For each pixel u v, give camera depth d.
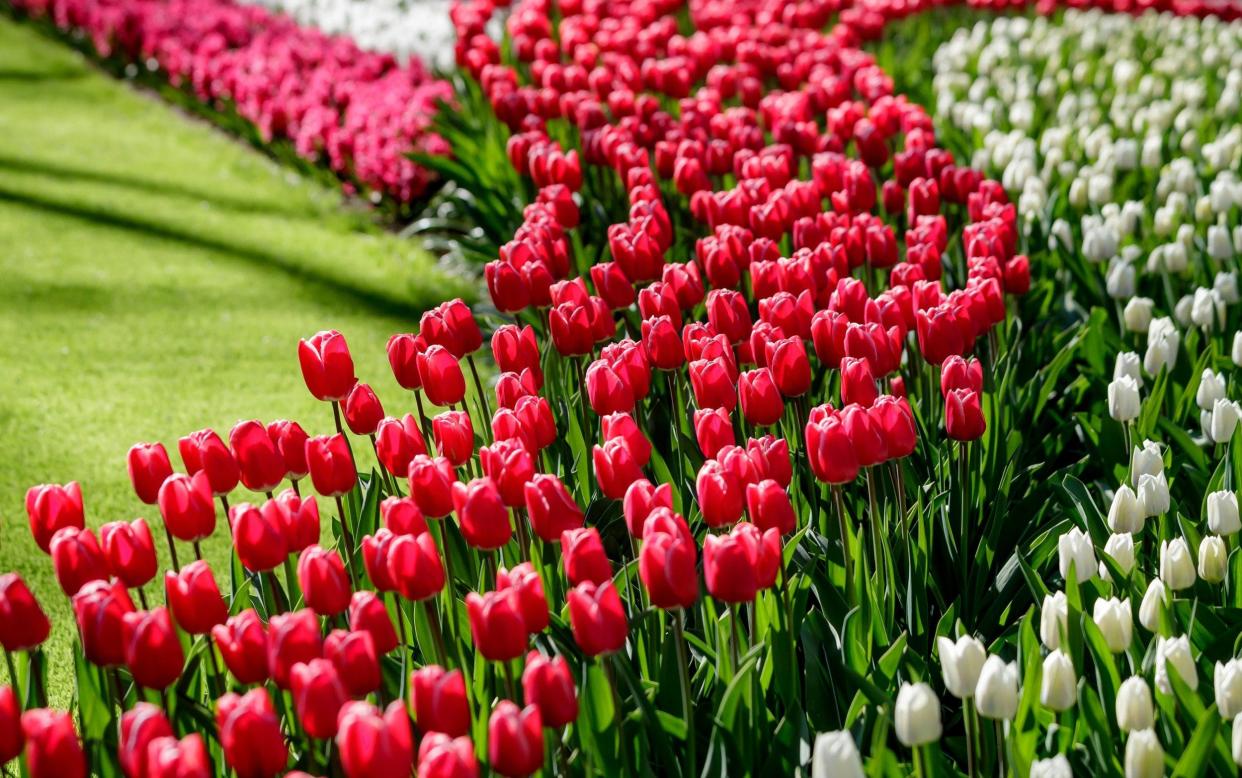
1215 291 3.78
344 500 2.97
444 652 2.24
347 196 7.58
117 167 8.31
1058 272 4.51
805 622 2.42
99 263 6.64
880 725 1.99
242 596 2.55
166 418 4.95
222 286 6.33
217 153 8.59
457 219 6.66
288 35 9.57
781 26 7.76
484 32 7.26
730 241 3.62
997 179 5.48
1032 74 7.65
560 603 2.60
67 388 5.18
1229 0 10.00
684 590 2.00
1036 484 3.19
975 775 2.15
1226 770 2.00
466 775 1.63
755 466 2.34
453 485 2.24
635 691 2.12
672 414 3.13
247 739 1.74
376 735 1.65
